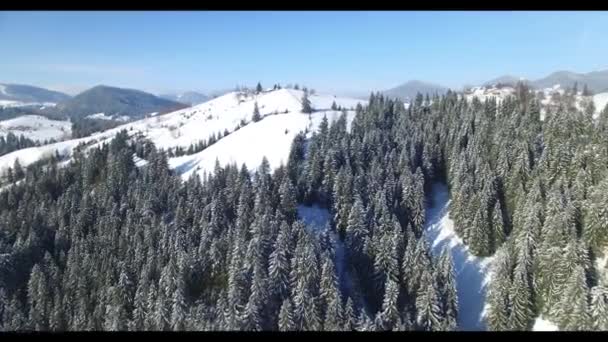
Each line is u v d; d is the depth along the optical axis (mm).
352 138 140375
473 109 141625
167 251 100938
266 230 96188
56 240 117125
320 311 81125
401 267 91312
